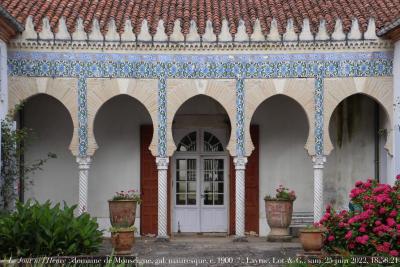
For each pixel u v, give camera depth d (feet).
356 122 70.59
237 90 64.59
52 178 70.49
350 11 67.36
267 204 64.95
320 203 64.44
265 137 71.67
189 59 64.64
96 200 70.95
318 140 64.54
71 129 70.74
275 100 71.67
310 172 71.36
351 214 46.14
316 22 65.57
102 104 64.39
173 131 72.13
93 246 46.44
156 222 70.74
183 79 64.64
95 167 71.10
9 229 45.19
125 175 71.26
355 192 46.55
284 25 65.21
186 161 72.49
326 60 64.39
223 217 72.02
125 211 64.18
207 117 72.08
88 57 64.23
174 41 64.08
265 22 66.13
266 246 60.18
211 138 72.43
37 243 44.80
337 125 71.05
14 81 63.46
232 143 64.59
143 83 64.59
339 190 70.74
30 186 70.18
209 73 64.64
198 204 72.18
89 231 46.62
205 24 64.69
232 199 71.41
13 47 63.36
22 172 67.15
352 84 64.23
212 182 72.49
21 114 69.62
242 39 64.18
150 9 69.31
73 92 64.13
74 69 64.08
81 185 64.08
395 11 65.77
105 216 70.79
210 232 72.02
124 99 71.51
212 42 64.13
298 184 71.31
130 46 64.23
